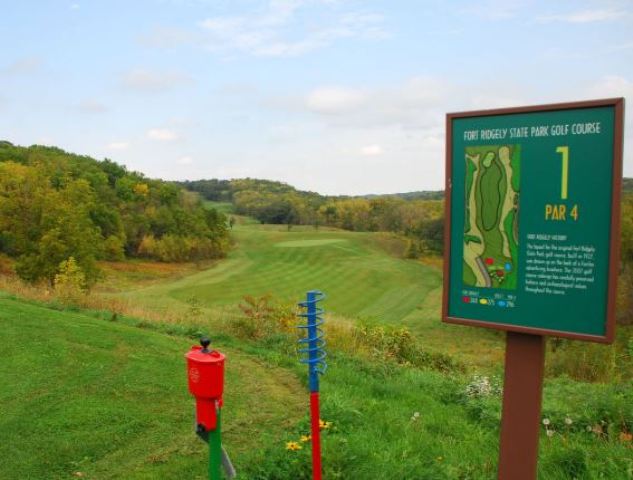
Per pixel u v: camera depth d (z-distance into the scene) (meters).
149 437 5.62
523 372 3.68
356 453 4.69
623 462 5.05
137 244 76.38
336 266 75.38
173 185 89.69
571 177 3.43
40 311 10.41
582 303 3.44
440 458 5.12
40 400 6.19
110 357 7.96
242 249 88.50
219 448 3.87
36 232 42.03
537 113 3.51
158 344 9.09
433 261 79.31
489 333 36.50
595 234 3.38
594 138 3.36
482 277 3.73
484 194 3.70
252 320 11.62
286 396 7.21
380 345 12.96
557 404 7.52
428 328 38.56
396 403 7.32
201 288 59.09
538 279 3.56
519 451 3.71
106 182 79.88
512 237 3.62
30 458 5.00
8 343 7.94
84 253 39.88
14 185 45.12
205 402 3.82
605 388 8.61
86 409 6.06
